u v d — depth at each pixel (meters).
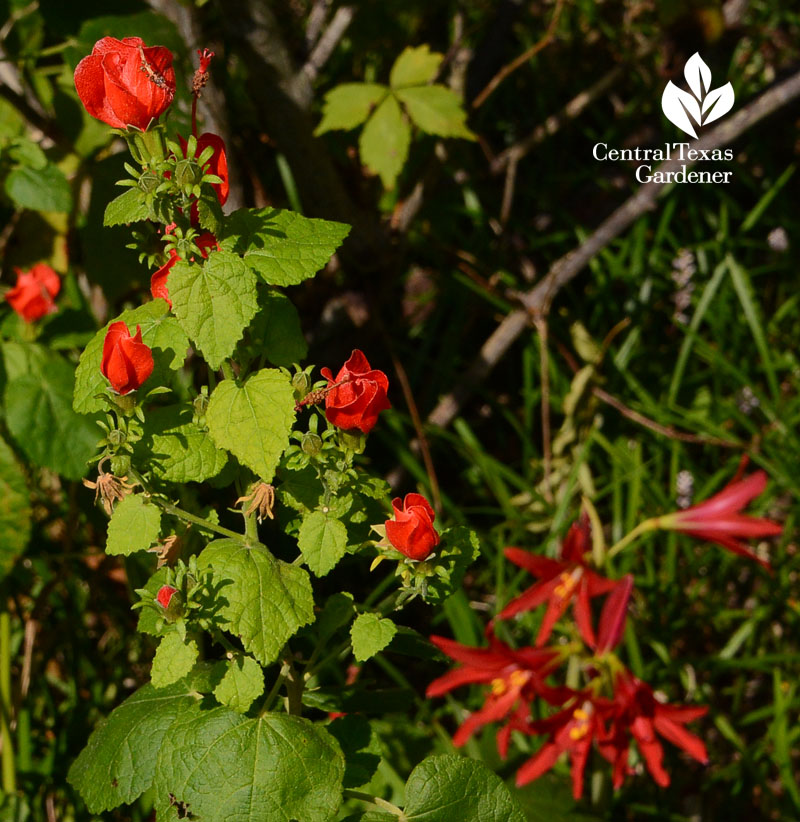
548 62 1.87
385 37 1.69
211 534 0.95
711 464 1.56
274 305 0.93
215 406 0.89
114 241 1.20
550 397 1.57
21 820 1.16
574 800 1.18
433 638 1.02
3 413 1.17
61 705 1.31
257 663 0.90
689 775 1.30
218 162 0.90
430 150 1.57
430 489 1.44
